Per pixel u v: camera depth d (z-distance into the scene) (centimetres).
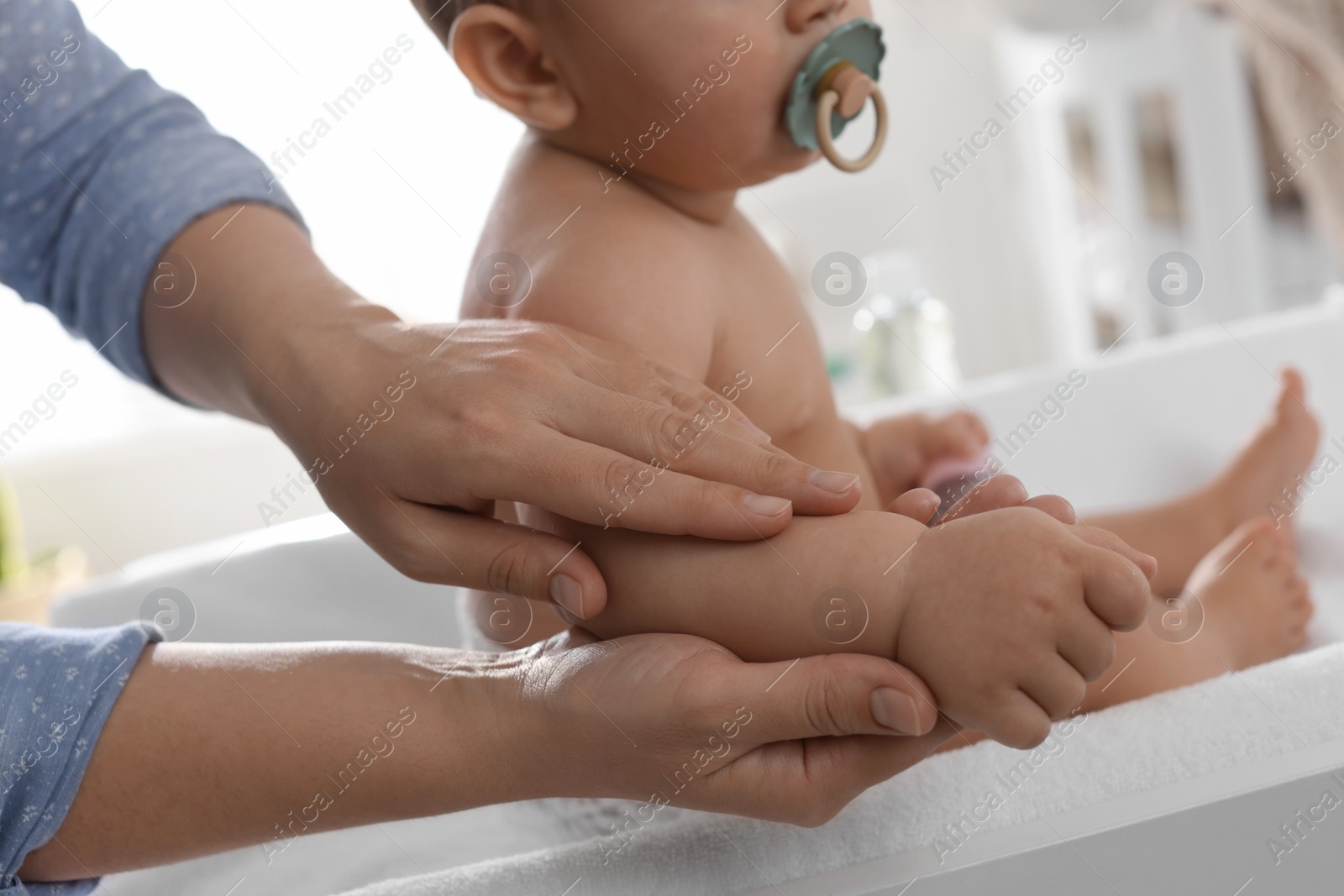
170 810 53
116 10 148
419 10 78
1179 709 54
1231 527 106
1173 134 177
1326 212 165
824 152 65
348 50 157
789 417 78
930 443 100
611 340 64
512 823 79
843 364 183
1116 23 190
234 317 66
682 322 66
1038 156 200
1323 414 120
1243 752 52
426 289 172
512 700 52
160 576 105
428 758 52
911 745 50
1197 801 50
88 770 52
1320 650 58
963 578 49
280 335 63
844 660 47
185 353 72
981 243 210
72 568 190
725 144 68
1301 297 194
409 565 55
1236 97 171
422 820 83
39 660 54
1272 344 121
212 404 75
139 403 209
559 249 68
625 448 52
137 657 55
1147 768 52
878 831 51
